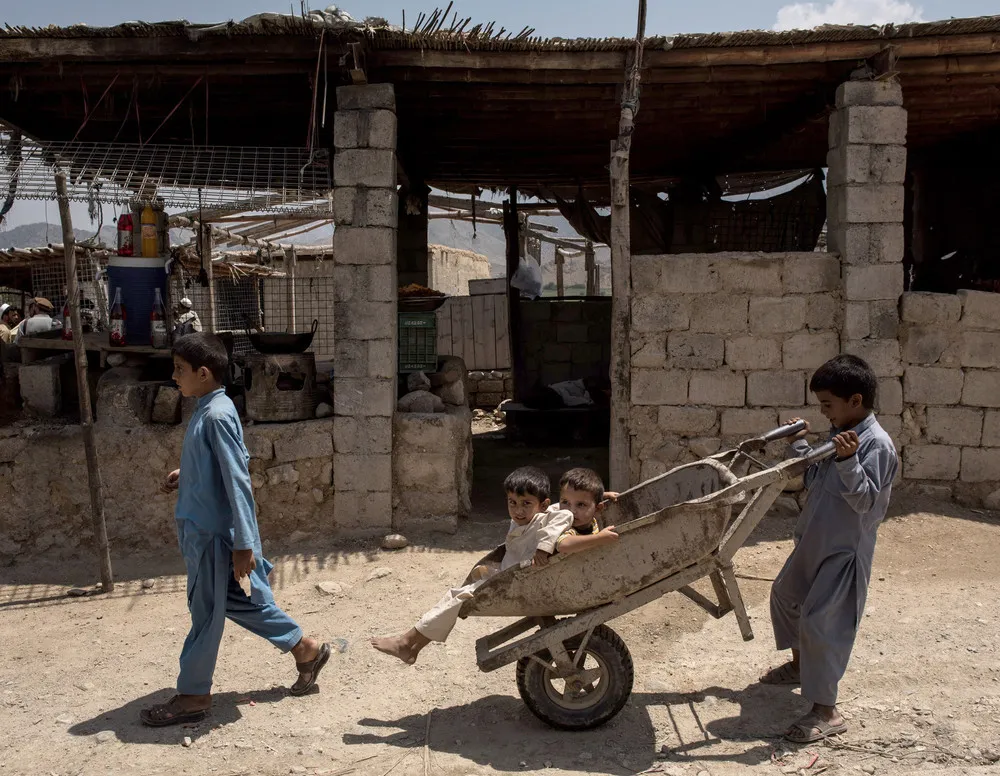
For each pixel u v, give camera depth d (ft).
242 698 13.32
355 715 12.72
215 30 19.45
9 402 23.03
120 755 11.51
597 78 22.24
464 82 22.90
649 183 40.11
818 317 22.58
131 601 18.08
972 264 33.50
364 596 17.94
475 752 11.51
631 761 11.19
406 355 25.40
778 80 23.81
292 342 21.81
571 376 41.83
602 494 12.46
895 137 22.15
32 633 16.35
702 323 22.65
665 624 15.99
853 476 11.01
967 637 15.02
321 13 19.49
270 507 21.70
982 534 20.93
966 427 22.79
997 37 20.80
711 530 11.35
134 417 21.22
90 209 18.94
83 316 26.50
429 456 22.17
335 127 21.22
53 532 21.03
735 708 12.68
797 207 36.24
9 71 21.17
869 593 17.56
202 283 28.35
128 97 23.73
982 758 11.04
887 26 20.57
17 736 12.14
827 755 11.18
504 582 11.56
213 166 21.84
